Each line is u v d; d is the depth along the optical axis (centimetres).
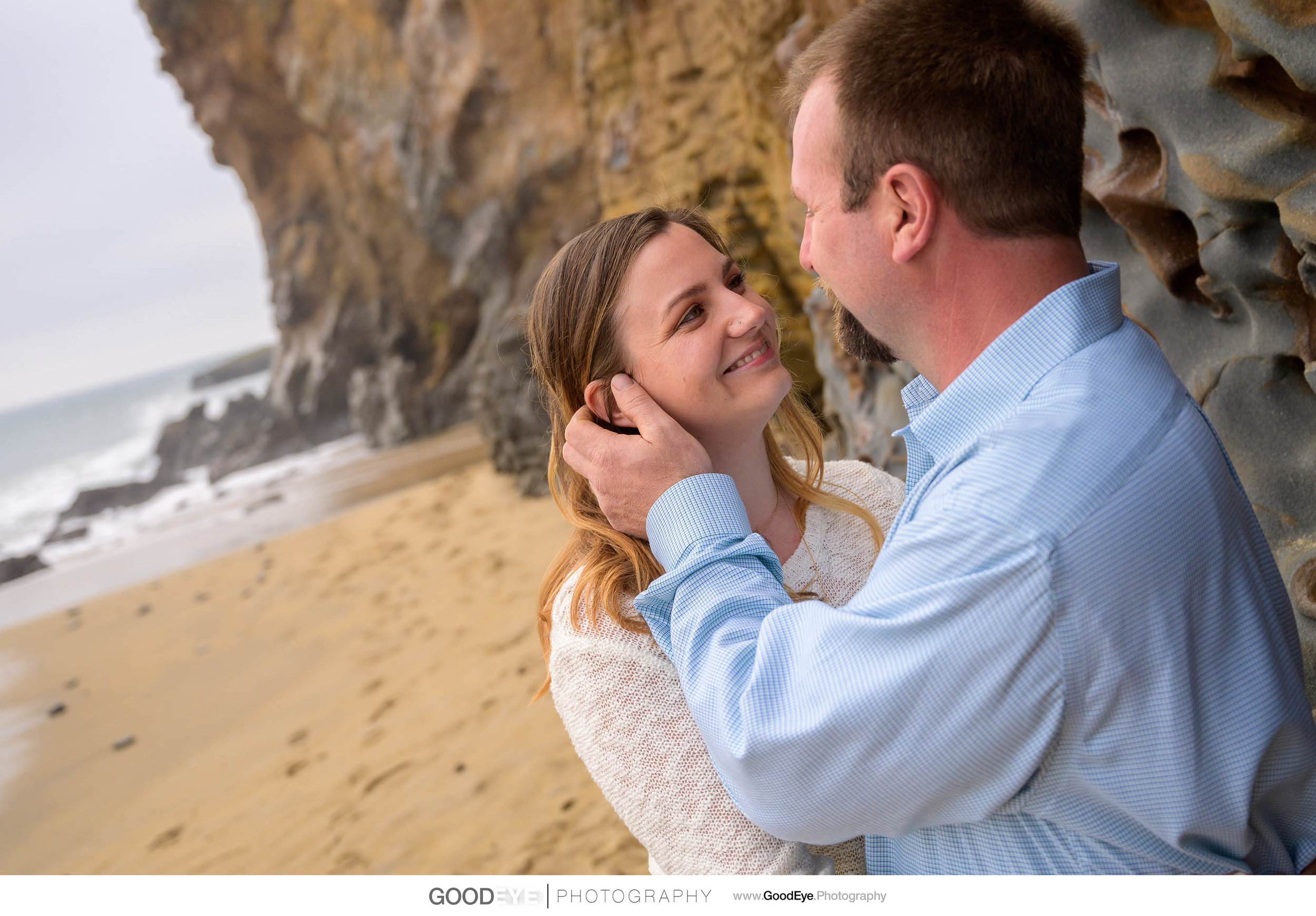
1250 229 167
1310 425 175
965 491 91
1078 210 102
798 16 596
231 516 1716
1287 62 140
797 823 100
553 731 495
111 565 1579
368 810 472
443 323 2067
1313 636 162
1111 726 88
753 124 688
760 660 98
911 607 90
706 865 114
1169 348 202
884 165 99
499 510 1046
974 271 99
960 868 102
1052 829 97
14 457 6588
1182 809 89
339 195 2116
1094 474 88
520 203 1611
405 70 1698
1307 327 168
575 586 128
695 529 110
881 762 93
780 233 709
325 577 1014
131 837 544
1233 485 100
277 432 2384
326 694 673
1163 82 171
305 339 2359
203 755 641
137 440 5869
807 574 139
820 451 148
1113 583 85
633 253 124
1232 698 91
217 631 946
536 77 1506
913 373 303
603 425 133
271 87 2083
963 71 94
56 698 888
